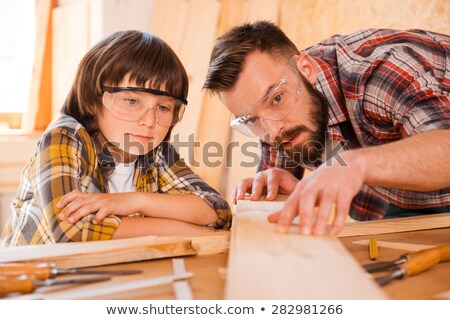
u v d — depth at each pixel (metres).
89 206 1.13
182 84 1.39
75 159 1.25
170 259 0.96
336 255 0.76
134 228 1.15
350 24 2.65
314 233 0.87
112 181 1.46
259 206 1.20
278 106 1.38
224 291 0.80
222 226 1.39
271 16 2.94
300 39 2.89
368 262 0.94
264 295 0.62
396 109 1.28
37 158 1.25
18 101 3.15
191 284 0.83
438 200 1.65
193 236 1.00
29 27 3.14
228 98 1.40
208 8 2.94
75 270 0.83
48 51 3.08
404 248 1.01
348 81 1.43
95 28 2.78
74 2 2.94
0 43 3.11
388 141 1.49
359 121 1.47
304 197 0.87
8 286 0.73
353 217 2.05
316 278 0.67
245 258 0.74
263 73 1.34
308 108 1.43
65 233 1.08
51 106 3.10
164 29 2.84
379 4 2.51
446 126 1.10
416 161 0.97
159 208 1.27
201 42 2.91
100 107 1.34
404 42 1.42
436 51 1.44
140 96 1.30
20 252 0.90
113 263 0.92
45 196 1.16
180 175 1.51
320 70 1.46
